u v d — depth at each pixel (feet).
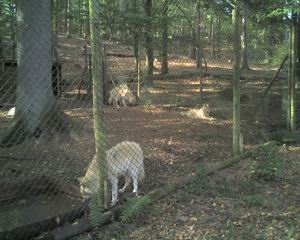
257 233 13.15
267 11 27.96
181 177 19.10
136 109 36.68
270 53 85.87
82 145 23.39
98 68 14.47
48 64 24.75
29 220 14.24
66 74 51.70
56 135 24.27
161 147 24.07
